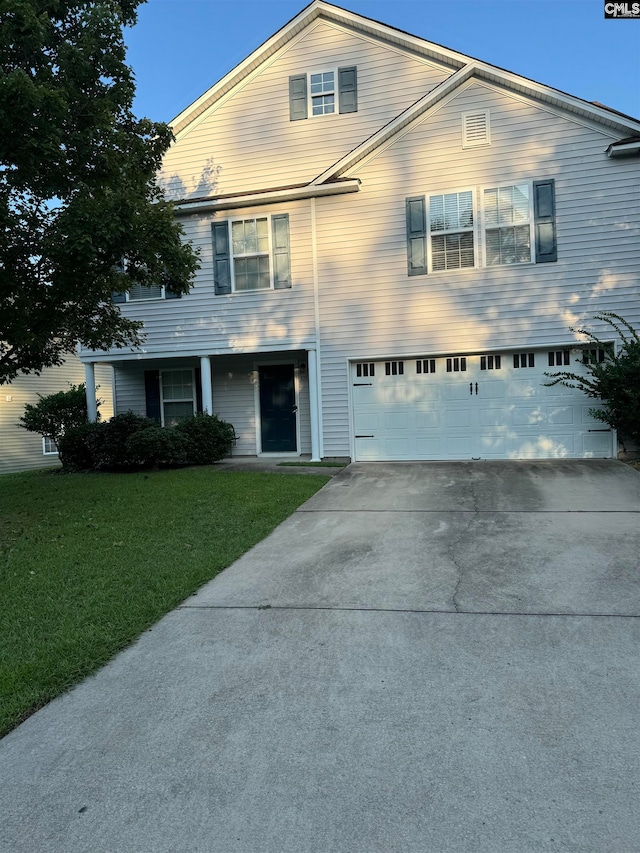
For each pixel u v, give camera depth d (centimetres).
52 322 793
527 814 231
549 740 277
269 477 1036
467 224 1138
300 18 1288
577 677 332
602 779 249
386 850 217
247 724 300
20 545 649
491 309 1135
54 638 402
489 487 886
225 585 506
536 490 850
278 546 623
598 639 378
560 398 1131
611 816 228
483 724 291
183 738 291
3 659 372
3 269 710
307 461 1226
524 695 315
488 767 260
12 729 304
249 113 1336
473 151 1130
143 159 843
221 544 623
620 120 1041
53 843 228
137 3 795
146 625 423
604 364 1079
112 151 759
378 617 426
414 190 1163
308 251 1230
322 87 1301
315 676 345
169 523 718
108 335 947
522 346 1121
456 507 767
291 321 1245
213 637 403
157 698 328
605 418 1040
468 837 221
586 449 1120
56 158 670
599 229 1079
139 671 360
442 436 1188
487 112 1120
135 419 1282
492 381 1161
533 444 1145
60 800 251
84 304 870
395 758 269
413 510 762
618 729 283
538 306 1112
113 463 1262
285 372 1386
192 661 370
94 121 735
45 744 291
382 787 250
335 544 622
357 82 1284
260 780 258
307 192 1197
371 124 1279
